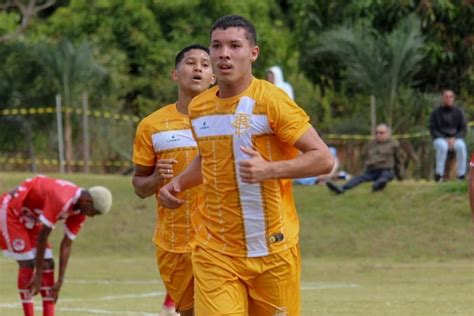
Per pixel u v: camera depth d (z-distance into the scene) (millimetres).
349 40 68000
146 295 37531
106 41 83000
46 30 83812
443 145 56375
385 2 70188
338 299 34250
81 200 27594
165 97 81000
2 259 52125
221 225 17469
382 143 56781
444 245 50625
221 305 17297
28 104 74938
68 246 28250
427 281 40281
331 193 57375
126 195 60344
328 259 50344
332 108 74562
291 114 16938
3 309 33156
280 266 17438
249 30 17266
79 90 74562
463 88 71438
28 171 72438
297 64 78750
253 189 17219
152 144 22281
